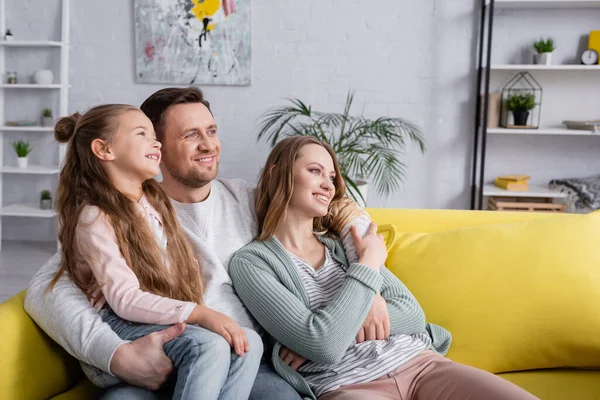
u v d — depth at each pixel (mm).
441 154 4422
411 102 4398
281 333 1511
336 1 4355
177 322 1355
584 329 1676
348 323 1483
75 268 1435
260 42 4438
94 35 4551
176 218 1589
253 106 4504
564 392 1631
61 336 1354
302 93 4461
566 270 1714
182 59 4477
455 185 4445
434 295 1743
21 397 1351
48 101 4652
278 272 1607
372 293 1540
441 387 1481
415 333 1647
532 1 3955
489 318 1693
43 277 1445
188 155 1636
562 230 1798
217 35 4426
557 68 3949
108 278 1378
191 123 1635
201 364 1258
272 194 1706
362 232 1723
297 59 4430
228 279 1608
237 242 1683
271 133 4512
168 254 1523
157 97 1669
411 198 4496
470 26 4277
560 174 4371
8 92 4672
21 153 4520
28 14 4602
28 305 1404
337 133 4457
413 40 4340
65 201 1488
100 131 1466
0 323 1332
